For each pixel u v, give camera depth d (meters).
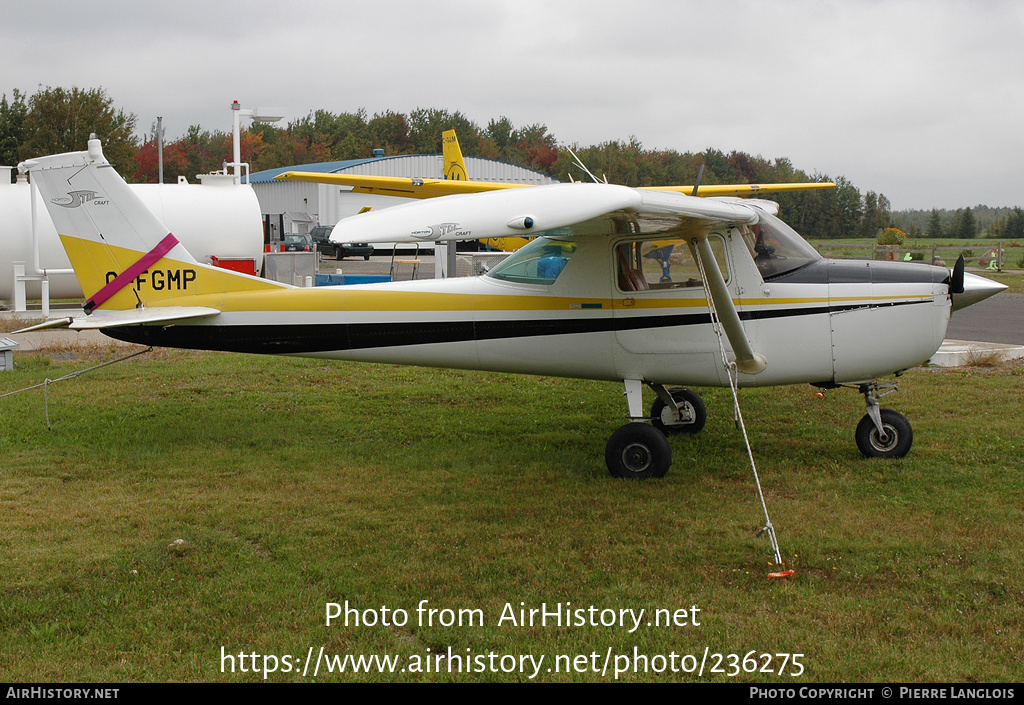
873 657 3.36
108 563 4.29
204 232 15.70
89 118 44.91
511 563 4.30
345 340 6.46
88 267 6.70
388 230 4.27
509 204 4.26
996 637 3.48
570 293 6.06
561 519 4.95
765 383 6.05
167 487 5.61
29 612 3.75
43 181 6.61
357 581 4.09
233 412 7.82
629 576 4.14
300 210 40.75
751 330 5.92
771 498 5.30
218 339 6.63
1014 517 4.84
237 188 16.38
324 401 8.30
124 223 6.66
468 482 5.71
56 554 4.39
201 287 6.70
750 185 13.06
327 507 5.18
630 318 5.97
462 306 6.24
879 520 4.82
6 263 14.15
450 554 4.43
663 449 5.72
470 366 6.41
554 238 6.09
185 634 3.59
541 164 75.81
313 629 3.62
